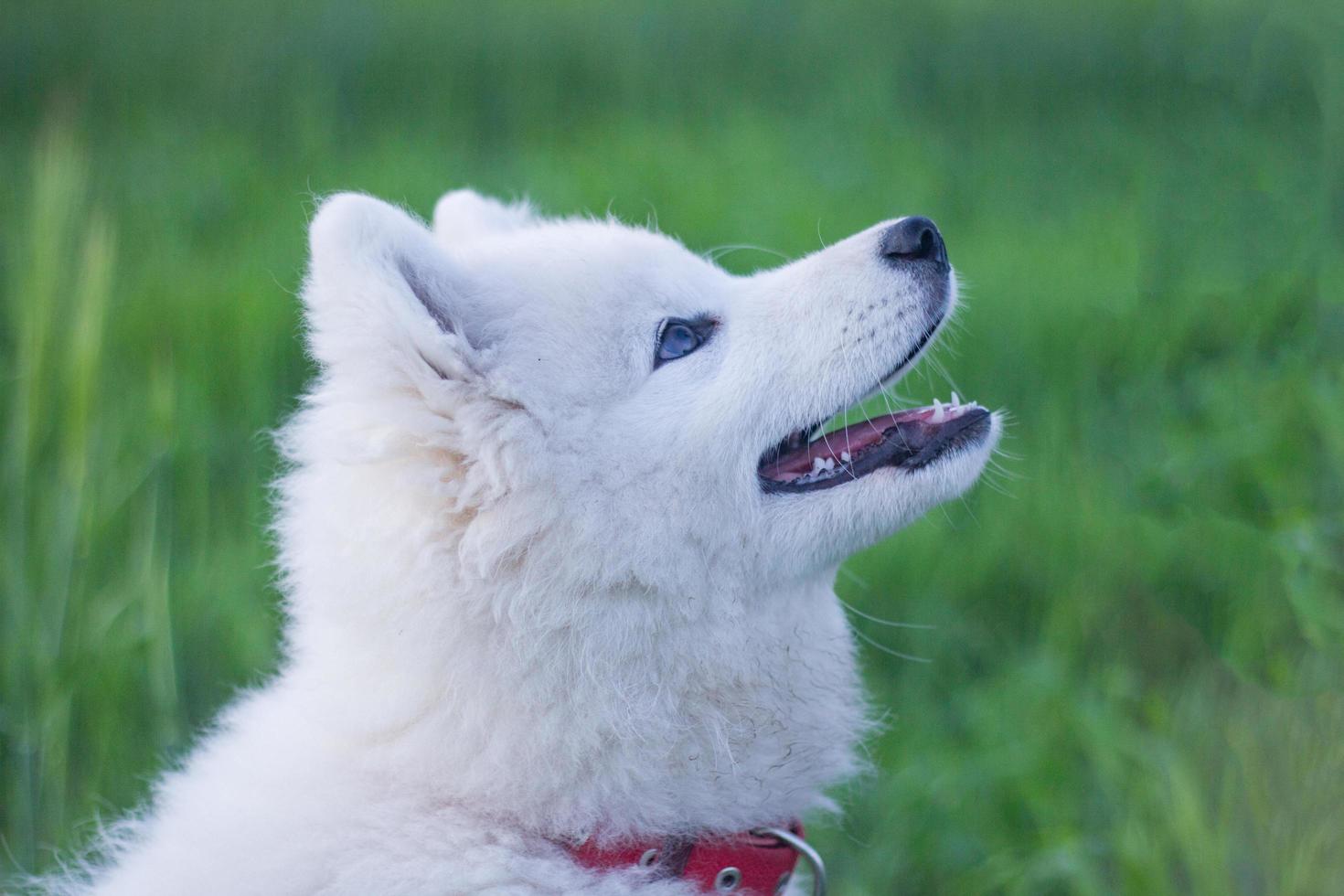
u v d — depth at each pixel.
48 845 3.78
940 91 9.41
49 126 8.40
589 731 2.72
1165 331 5.90
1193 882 3.53
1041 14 10.30
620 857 2.77
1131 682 4.30
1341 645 3.86
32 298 3.95
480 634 2.69
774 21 10.72
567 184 7.59
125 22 11.28
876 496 2.99
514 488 2.68
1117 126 8.71
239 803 2.75
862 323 3.04
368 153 8.56
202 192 8.03
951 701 4.48
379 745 2.72
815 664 3.08
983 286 6.23
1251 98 8.62
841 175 7.76
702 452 2.86
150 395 5.35
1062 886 3.91
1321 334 5.39
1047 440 5.30
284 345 6.02
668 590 2.80
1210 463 4.98
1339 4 7.25
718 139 8.40
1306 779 3.45
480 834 2.65
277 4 11.62
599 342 2.88
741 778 2.93
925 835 4.06
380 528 2.69
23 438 3.97
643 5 11.34
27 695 3.94
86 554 4.03
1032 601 4.78
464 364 2.71
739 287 3.15
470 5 11.52
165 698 4.09
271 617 4.64
